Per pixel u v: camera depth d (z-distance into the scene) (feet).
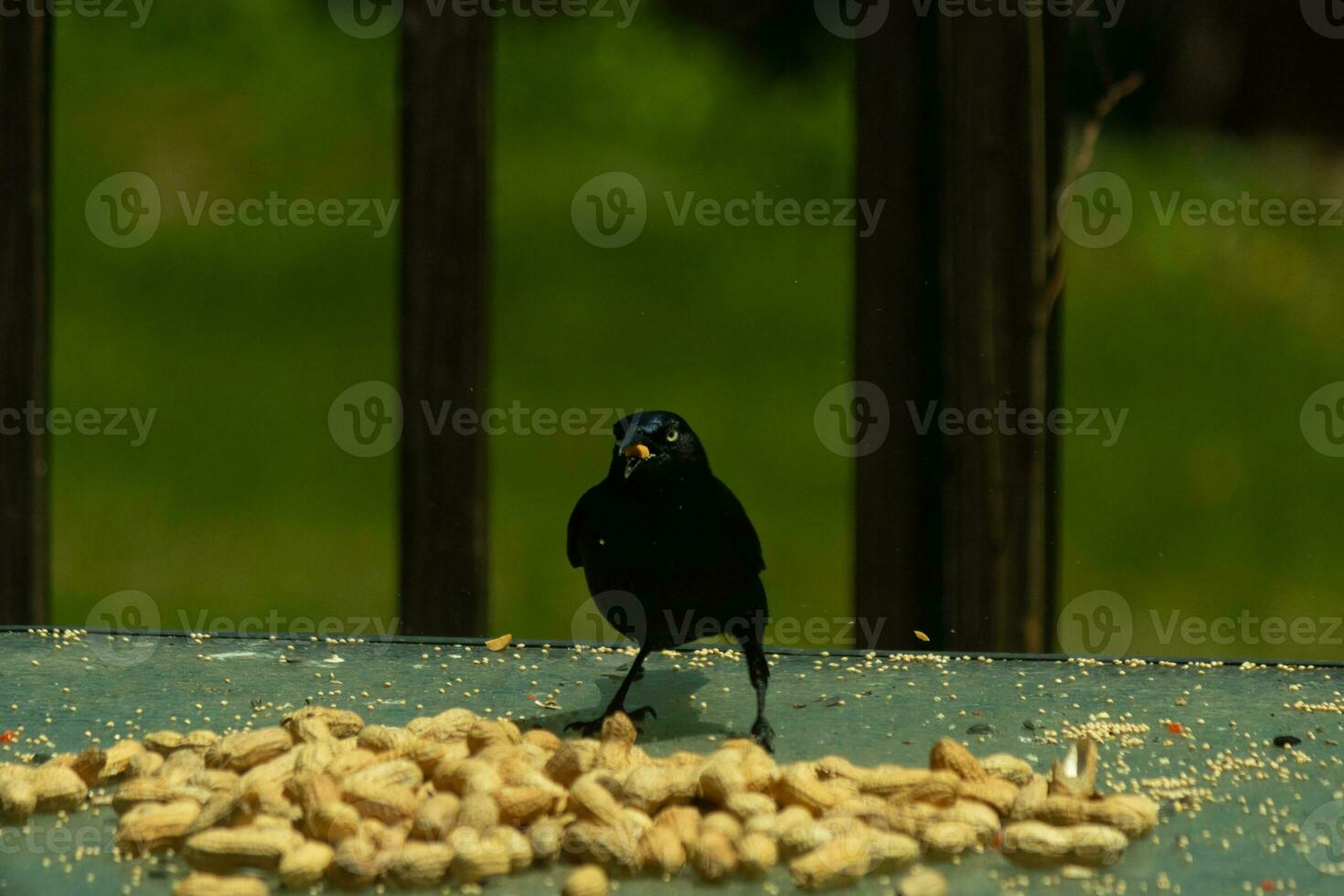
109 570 54.24
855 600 32.58
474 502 32.14
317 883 17.62
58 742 22.97
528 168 72.49
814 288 67.87
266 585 53.21
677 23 77.87
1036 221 31.53
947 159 31.50
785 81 76.48
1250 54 72.08
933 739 23.24
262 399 62.64
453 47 31.96
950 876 17.75
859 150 32.22
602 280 68.18
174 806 18.88
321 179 71.56
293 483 59.57
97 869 17.98
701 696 25.91
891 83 31.99
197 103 74.74
